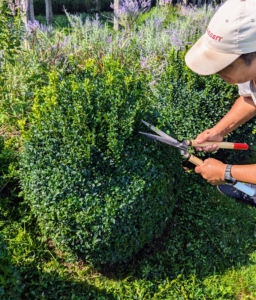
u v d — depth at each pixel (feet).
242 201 9.92
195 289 8.86
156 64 15.31
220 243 9.91
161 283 8.93
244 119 8.14
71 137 8.01
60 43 15.07
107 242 8.12
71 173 8.01
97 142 8.03
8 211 9.91
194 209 10.80
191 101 11.46
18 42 12.13
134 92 8.47
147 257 9.46
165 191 8.62
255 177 6.57
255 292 8.92
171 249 9.70
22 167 9.22
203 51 5.72
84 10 51.19
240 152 12.51
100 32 18.21
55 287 8.60
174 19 24.58
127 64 14.88
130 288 8.77
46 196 8.18
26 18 16.79
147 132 8.37
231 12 5.38
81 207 7.95
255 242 10.18
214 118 11.48
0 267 7.43
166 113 11.43
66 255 8.93
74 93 8.16
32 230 9.75
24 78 12.78
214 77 11.24
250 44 5.36
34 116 8.66
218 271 9.38
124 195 7.96
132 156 8.18
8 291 7.41
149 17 25.64
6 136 11.92
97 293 8.64
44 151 8.30
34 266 8.89
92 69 9.23
